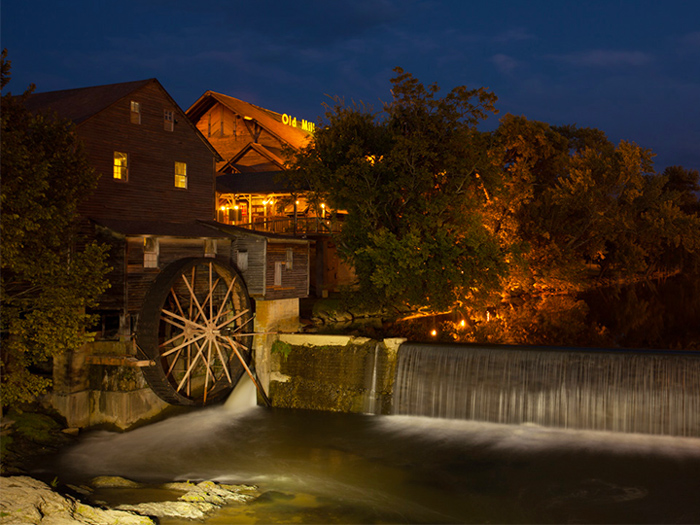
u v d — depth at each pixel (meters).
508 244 45.47
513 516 16.09
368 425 24.25
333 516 15.75
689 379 21.44
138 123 27.81
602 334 38.94
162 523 14.44
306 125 61.78
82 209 25.06
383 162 35.81
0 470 18.56
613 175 58.41
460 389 24.30
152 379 23.75
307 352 27.42
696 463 19.39
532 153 55.34
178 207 29.83
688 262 82.12
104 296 24.67
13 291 22.00
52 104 28.28
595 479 18.41
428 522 15.60
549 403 23.00
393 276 33.59
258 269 29.19
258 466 20.17
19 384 20.41
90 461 20.41
